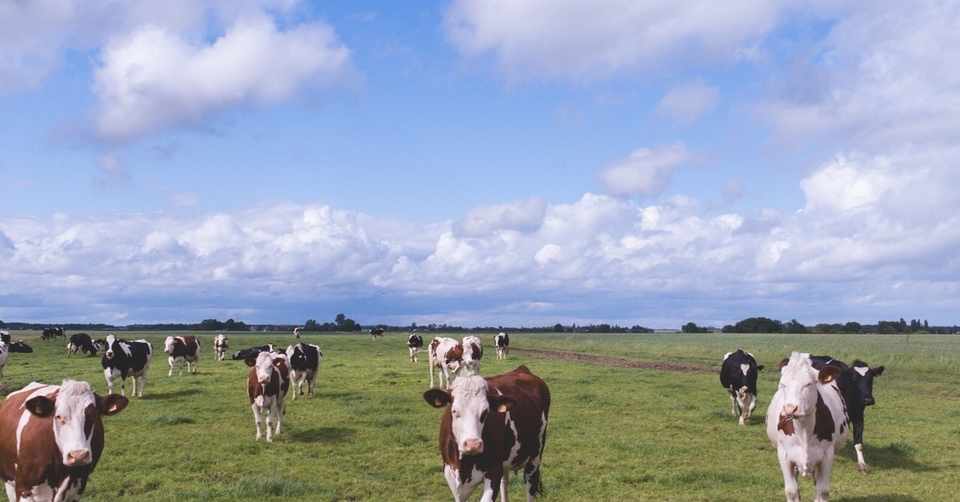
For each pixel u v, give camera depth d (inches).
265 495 456.4
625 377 1226.6
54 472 328.5
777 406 414.3
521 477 504.7
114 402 346.6
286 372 661.9
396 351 2172.7
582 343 2694.4
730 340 3344.0
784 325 6486.2
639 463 556.1
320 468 532.1
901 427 737.0
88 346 1834.4
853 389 555.2
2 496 366.3
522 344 2805.1
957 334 5324.8
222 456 570.6
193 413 783.7
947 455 596.1
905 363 1509.6
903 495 465.1
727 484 494.3
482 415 330.0
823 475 396.8
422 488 480.4
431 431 680.4
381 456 574.9
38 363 1523.1
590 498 458.3
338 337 3998.5
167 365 1513.3
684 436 670.5
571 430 697.0
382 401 883.4
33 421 329.7
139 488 479.2
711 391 1030.4
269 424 632.4
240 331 7495.1
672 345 2463.1
